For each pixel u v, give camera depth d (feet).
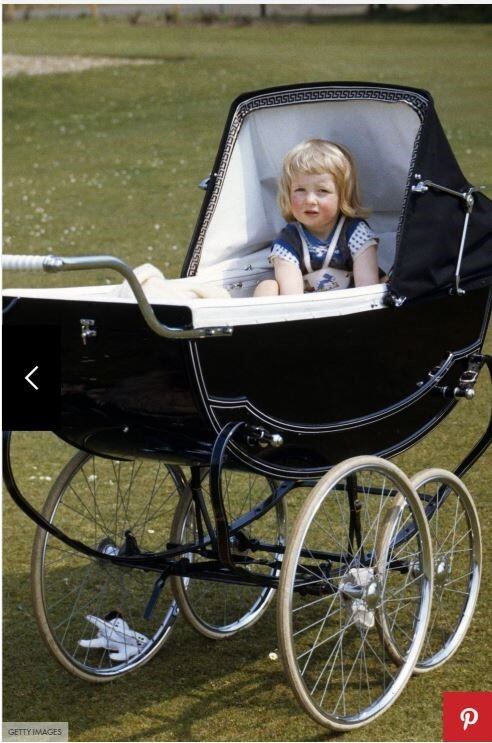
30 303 10.89
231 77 67.31
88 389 11.40
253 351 11.14
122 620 13.78
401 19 90.58
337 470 11.61
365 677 12.91
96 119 59.57
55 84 68.08
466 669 13.03
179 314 10.51
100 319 10.69
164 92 64.85
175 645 14.06
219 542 11.18
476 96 54.13
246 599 15.10
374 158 14.79
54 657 12.74
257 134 15.07
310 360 11.73
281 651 11.15
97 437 12.02
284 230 14.32
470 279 13.32
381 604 12.37
